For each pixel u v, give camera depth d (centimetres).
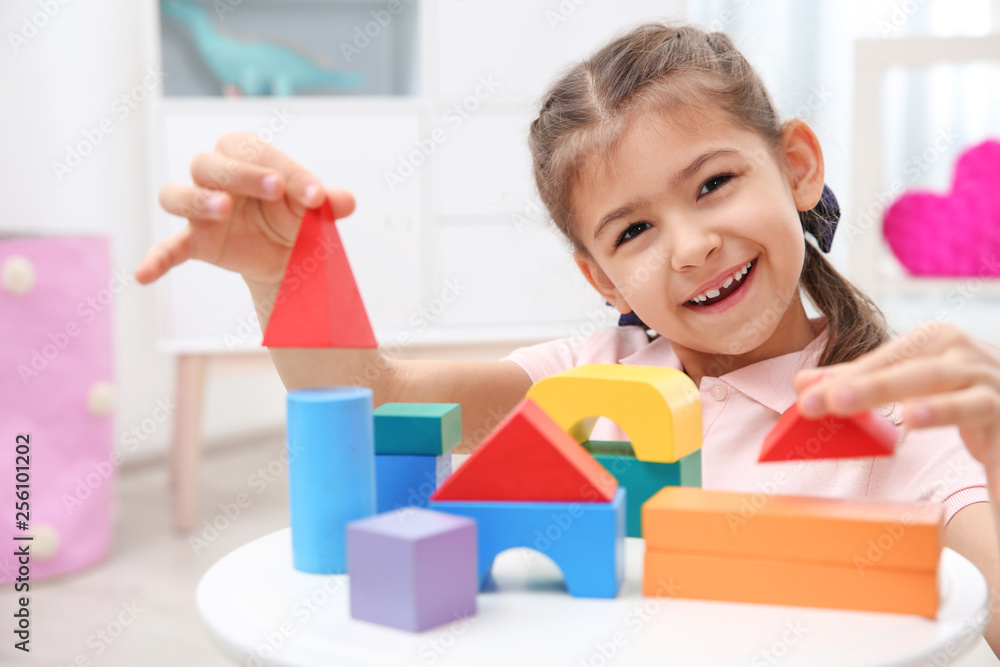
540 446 49
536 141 96
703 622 45
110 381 182
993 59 171
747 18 227
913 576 45
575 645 43
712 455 82
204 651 138
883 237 187
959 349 47
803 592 47
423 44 205
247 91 241
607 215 80
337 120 203
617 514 49
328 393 54
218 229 68
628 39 89
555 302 211
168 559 178
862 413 49
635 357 95
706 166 76
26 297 165
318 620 46
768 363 85
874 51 174
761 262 78
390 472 58
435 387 89
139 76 238
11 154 209
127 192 236
